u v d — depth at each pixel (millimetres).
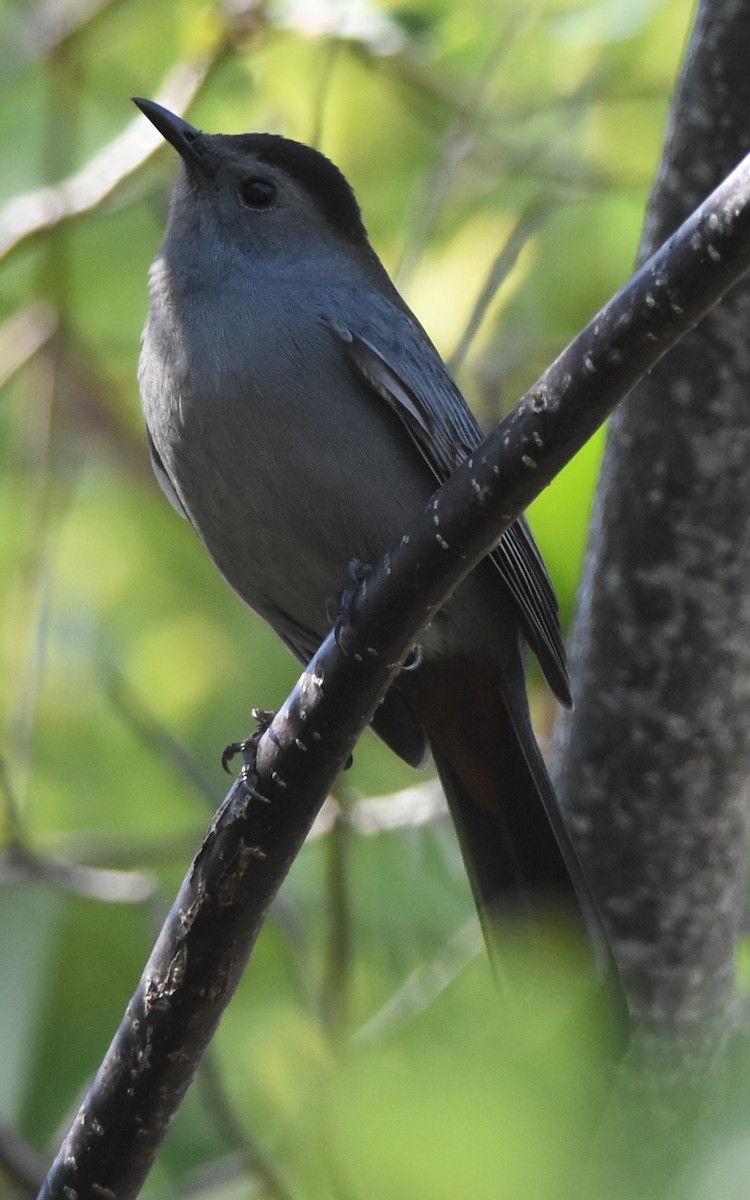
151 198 12125
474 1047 4305
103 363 12797
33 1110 10031
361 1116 4105
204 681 12719
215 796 10227
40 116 12672
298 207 9172
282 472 8297
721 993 7711
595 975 6480
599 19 11195
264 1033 9414
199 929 6113
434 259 11719
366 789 12047
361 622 5918
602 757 7660
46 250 12016
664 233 7473
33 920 10273
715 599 7453
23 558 12133
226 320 8453
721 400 7332
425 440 8391
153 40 12602
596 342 5277
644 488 7473
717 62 7301
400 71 11484
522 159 11562
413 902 10148
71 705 11992
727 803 7609
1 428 13375
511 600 8570
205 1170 8766
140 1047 6137
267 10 11062
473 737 8398
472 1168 3992
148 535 13086
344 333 8383
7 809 9719
